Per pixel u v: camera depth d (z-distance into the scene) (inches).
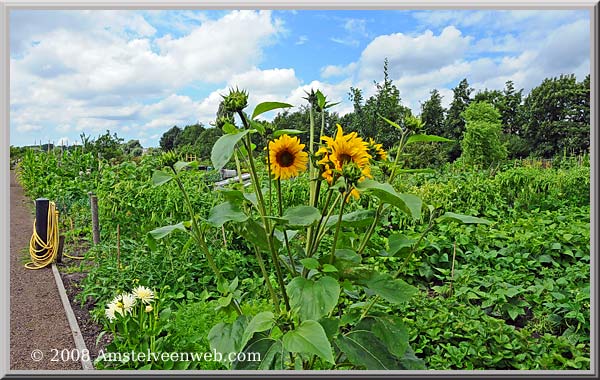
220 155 60.7
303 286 66.1
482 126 526.6
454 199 274.2
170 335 109.7
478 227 196.4
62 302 167.3
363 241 80.1
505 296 149.0
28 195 430.0
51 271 208.1
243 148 79.4
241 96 68.9
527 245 185.6
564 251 183.0
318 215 69.6
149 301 112.7
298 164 74.7
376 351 74.5
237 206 75.0
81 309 161.2
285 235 76.4
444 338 123.7
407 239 82.4
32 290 181.3
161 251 167.0
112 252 179.3
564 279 153.9
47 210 221.0
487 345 120.1
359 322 78.0
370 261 161.3
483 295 145.4
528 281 160.4
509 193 294.2
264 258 182.5
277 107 67.3
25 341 135.6
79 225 266.2
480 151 518.0
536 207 285.0
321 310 63.6
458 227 199.2
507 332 122.7
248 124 70.6
